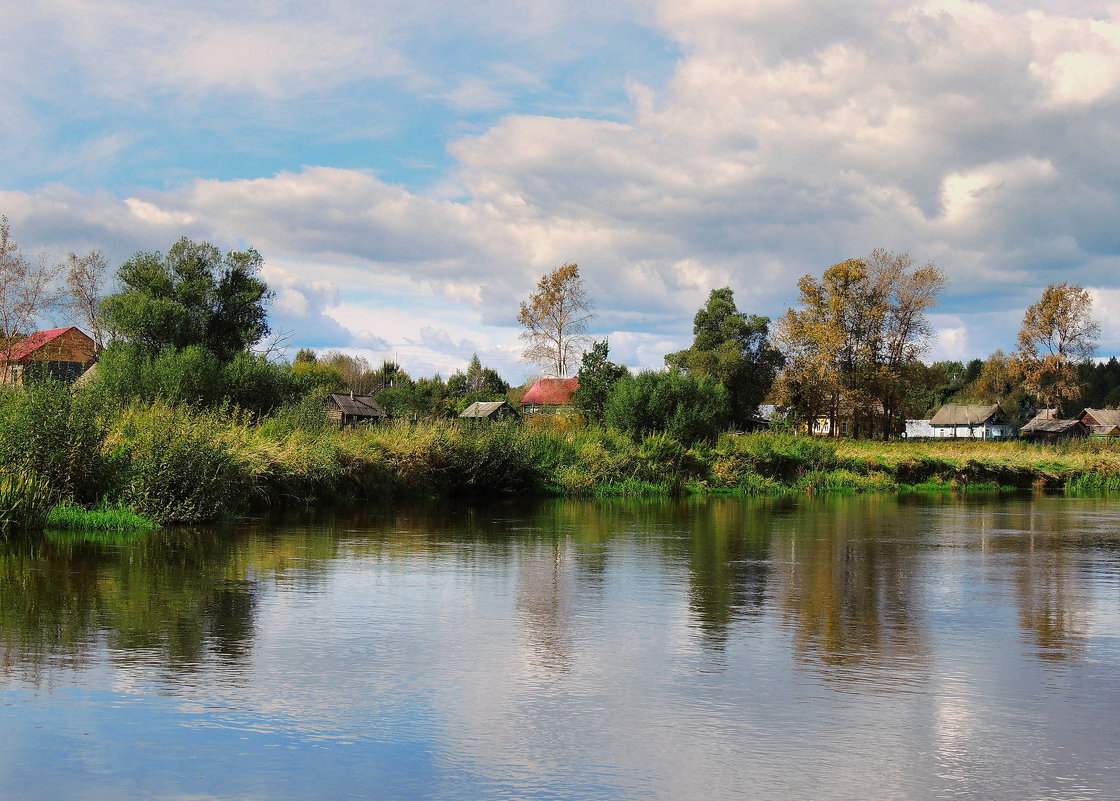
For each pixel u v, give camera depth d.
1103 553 14.77
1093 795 4.55
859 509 24.81
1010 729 5.55
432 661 6.93
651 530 17.34
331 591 9.81
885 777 4.76
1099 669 7.00
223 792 4.49
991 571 12.44
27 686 6.12
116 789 4.51
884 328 67.88
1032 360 86.44
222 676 6.43
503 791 4.54
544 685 6.35
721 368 77.19
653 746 5.18
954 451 45.22
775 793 4.54
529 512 21.16
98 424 16.33
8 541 13.38
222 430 19.67
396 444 24.53
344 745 5.15
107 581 10.13
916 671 6.88
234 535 14.89
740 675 6.67
